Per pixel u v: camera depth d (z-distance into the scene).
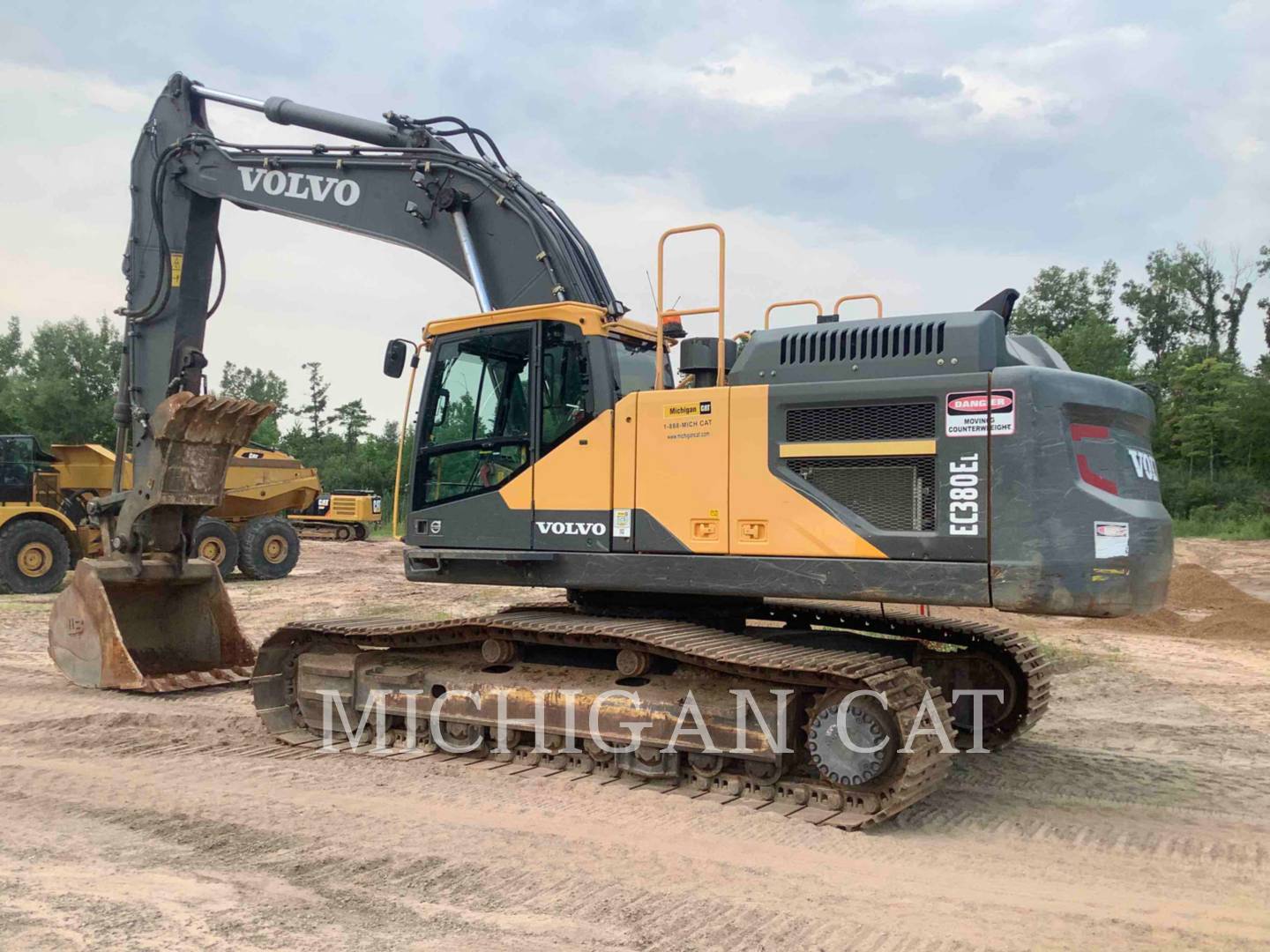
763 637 6.48
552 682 6.46
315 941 3.84
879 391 5.48
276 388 64.62
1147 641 12.62
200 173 9.12
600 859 4.79
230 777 6.22
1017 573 5.10
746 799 5.78
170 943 3.79
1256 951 3.96
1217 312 57.31
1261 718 8.33
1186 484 40.31
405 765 6.53
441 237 7.93
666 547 5.97
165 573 9.07
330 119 8.58
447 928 3.99
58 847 4.90
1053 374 5.19
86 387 48.22
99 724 7.69
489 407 6.69
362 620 7.54
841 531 5.52
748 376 5.93
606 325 6.34
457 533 6.70
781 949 3.88
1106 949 3.95
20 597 15.77
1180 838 5.31
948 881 4.65
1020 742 7.41
